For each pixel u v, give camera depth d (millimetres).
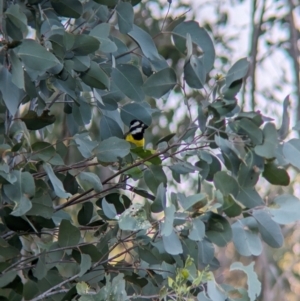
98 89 6148
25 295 5660
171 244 5137
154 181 5871
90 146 6051
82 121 6336
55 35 5430
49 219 5652
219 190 5406
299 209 5539
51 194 6270
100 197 6000
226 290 5473
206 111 5633
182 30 6230
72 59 5527
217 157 5879
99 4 6242
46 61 4973
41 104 6250
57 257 5734
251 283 5352
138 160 6020
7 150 5148
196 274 5297
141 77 6203
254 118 5516
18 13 4926
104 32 5621
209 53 6168
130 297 5203
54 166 6141
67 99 6695
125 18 5996
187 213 5277
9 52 4984
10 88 5148
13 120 5742
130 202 5984
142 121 6656
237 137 5758
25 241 6883
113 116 6652
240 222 5664
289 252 15102
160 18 13609
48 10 6273
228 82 5645
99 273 5660
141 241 5574
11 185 4980
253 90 13852
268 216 5574
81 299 4906
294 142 5477
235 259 14766
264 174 5719
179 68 13555
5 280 5422
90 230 6664
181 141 6094
